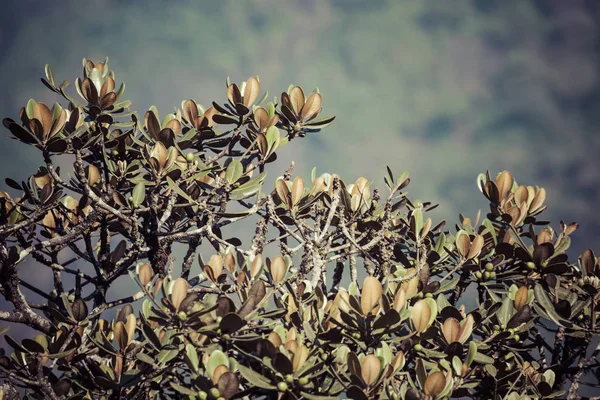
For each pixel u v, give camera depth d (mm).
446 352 12570
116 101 15430
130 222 14258
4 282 13828
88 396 13344
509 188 16359
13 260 13805
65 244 15148
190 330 11867
